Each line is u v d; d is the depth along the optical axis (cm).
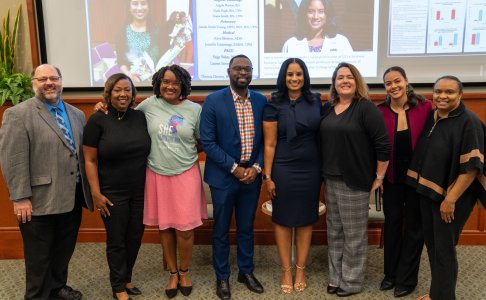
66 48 281
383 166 209
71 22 278
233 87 211
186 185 213
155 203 216
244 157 216
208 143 211
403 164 216
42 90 192
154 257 283
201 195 225
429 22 273
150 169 213
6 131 186
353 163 209
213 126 212
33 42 276
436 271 201
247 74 206
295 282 237
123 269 217
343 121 207
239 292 233
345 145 208
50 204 194
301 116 211
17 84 255
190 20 277
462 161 184
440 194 193
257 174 220
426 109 214
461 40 275
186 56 282
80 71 284
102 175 204
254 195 225
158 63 282
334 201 222
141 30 279
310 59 280
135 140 202
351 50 279
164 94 208
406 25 274
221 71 283
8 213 281
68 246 217
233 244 305
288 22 277
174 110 211
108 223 208
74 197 202
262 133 221
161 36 279
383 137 204
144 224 217
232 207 225
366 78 281
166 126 208
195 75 284
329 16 275
